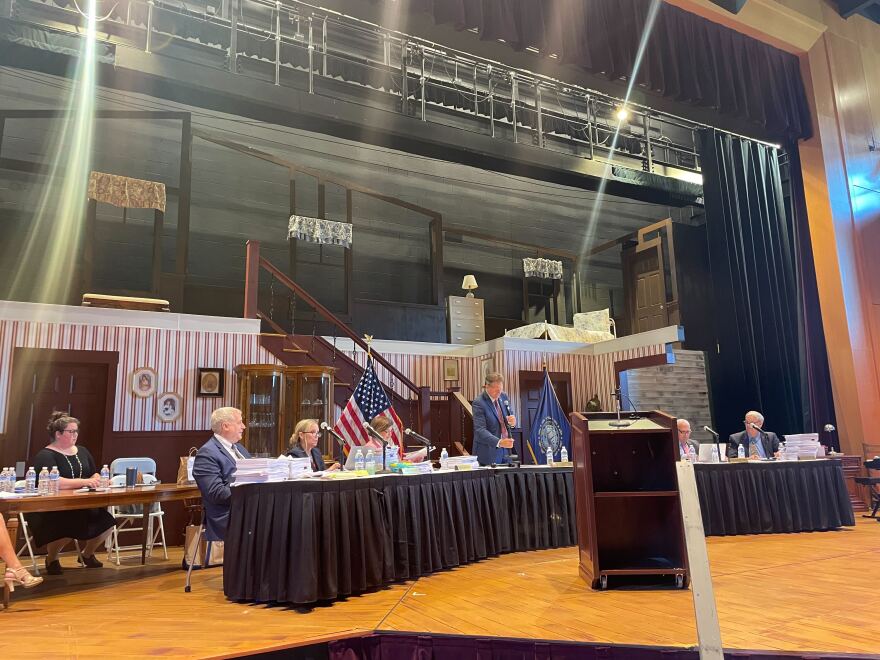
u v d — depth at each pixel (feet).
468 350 32.65
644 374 36.42
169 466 23.11
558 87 43.80
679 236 43.29
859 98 36.73
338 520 12.09
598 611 10.61
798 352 37.40
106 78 29.60
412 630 9.73
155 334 23.67
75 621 10.64
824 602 10.92
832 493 20.70
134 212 34.78
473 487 16.15
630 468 13.57
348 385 26.71
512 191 47.11
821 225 34.50
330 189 40.73
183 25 33.71
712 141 38.63
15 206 31.76
